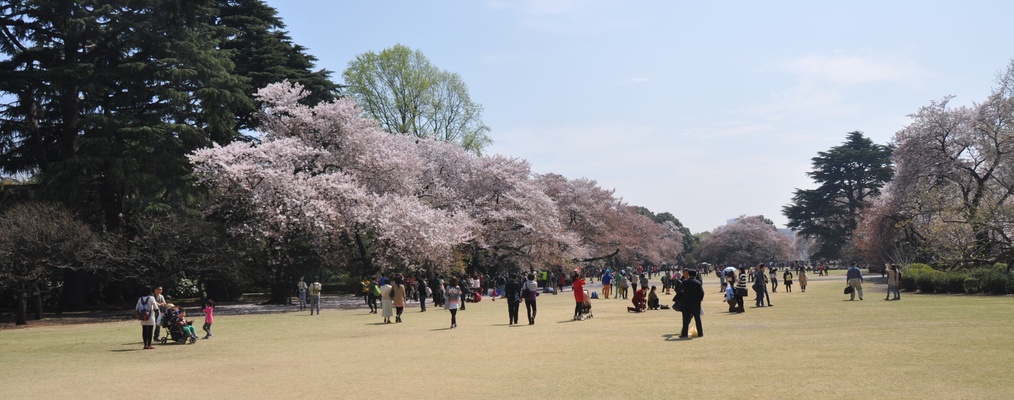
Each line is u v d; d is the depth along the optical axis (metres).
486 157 55.50
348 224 39.75
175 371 14.88
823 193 99.94
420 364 14.65
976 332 16.45
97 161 34.59
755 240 131.50
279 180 37.47
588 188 78.00
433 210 43.88
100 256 33.47
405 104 59.06
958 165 48.41
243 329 25.45
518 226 55.84
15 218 31.16
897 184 53.00
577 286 25.55
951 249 39.84
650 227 101.88
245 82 43.06
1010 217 37.03
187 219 36.53
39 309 33.44
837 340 15.85
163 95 37.66
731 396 9.91
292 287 47.47
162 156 36.66
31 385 13.33
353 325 26.23
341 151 42.81
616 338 18.25
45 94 35.88
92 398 11.70
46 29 37.34
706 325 21.11
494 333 21.17
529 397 10.48
